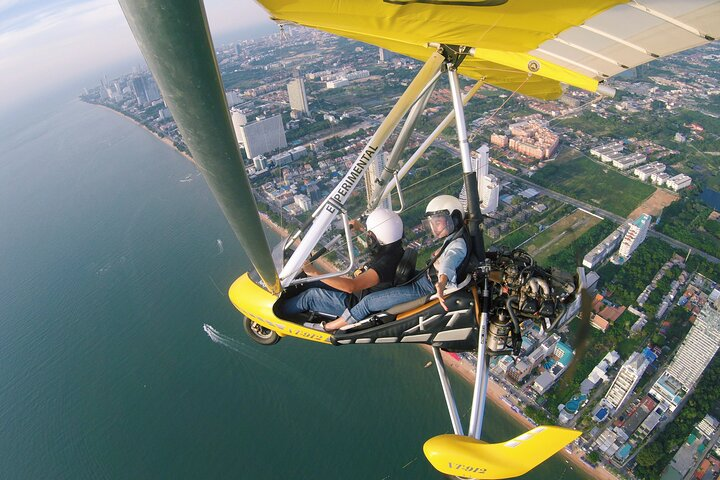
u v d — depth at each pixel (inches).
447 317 218.1
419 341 230.7
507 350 219.3
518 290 210.8
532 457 186.1
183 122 91.8
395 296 226.8
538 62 235.9
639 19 159.6
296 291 264.5
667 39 175.5
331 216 220.8
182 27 74.8
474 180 214.7
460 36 174.7
